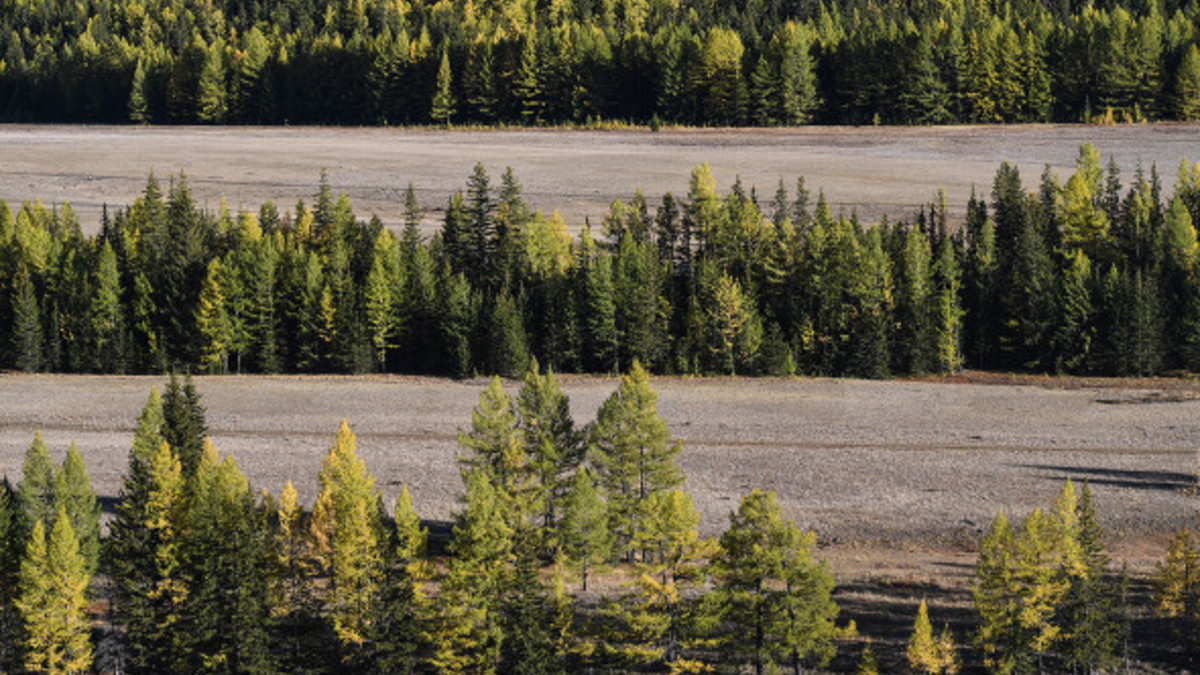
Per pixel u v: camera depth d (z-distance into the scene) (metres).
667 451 85.25
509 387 131.75
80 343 141.00
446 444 112.31
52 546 72.62
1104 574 83.69
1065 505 75.50
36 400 123.88
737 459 108.44
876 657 72.44
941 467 106.94
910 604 79.69
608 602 72.56
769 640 72.56
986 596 71.56
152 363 139.75
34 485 80.00
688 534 74.12
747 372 138.00
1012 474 105.31
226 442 111.94
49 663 72.56
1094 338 140.12
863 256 140.38
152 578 77.62
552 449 84.25
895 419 119.94
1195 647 72.81
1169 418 120.12
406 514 76.25
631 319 138.75
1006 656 70.62
